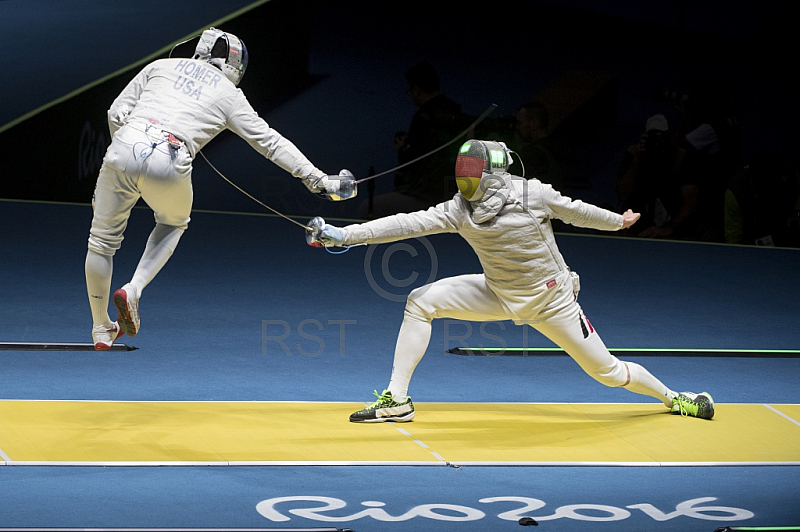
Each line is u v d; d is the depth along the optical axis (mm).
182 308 17188
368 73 26938
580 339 12086
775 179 24906
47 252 20484
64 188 25469
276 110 26469
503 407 13031
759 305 19531
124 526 8859
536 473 10727
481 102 27047
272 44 26312
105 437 11141
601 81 27219
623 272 21828
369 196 26359
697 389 14266
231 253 21469
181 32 27609
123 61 26891
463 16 27094
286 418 12141
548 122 26891
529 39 27250
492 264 11859
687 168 25453
